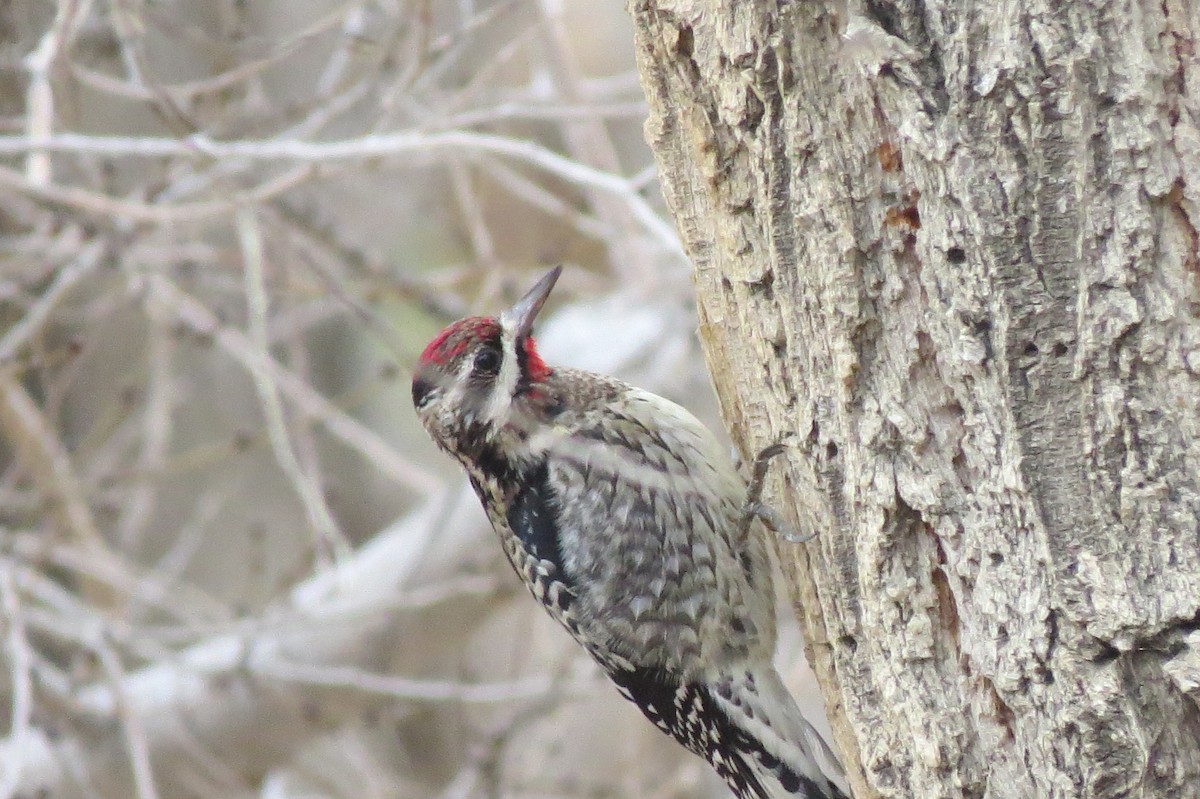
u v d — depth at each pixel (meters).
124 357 17.47
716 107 7.65
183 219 13.12
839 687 7.90
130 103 16.61
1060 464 6.44
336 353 19.16
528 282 15.91
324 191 17.12
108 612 14.80
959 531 6.88
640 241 14.30
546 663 15.73
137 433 16.39
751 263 7.76
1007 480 6.55
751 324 7.86
